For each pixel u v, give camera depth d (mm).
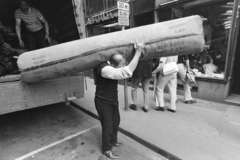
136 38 1777
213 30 4281
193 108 3875
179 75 4113
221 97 4105
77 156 2402
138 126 3062
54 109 4426
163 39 1701
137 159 2301
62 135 3047
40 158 2385
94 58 1888
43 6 4723
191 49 1728
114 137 2527
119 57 1804
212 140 2555
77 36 3910
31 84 2482
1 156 2451
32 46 4035
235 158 2133
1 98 2270
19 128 3379
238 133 2762
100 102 2152
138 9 5562
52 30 4641
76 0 3258
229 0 3848
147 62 3383
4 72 2553
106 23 6828
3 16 4762
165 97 4758
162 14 5027
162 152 2363
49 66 2006
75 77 2979
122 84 6543
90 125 3451
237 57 4246
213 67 4375
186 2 4398
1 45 3002
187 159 2143
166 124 3117
